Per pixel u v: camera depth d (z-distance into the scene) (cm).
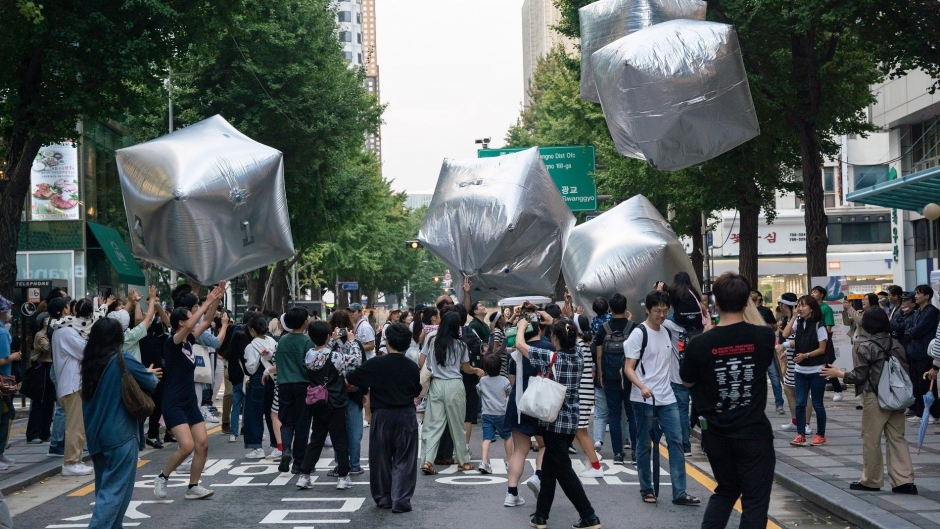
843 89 2212
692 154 1138
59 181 3128
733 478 618
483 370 1245
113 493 733
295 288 5803
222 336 1263
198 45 1820
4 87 1625
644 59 1091
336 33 3400
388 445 931
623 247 1581
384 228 6119
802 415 1276
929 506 856
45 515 922
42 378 1473
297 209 3400
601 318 1332
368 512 916
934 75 1630
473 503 959
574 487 811
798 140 2284
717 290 620
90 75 1611
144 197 1076
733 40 1116
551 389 805
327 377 1040
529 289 1520
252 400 1297
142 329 1094
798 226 5200
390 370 929
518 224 1470
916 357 1492
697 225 3006
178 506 950
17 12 1491
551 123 4109
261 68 3081
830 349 1278
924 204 1961
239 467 1219
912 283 3456
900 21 1559
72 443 1177
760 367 609
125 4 1602
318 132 3216
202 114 3130
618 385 1212
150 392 755
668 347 949
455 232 1502
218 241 1086
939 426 1446
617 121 1137
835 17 1531
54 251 3112
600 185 3125
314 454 1050
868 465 938
